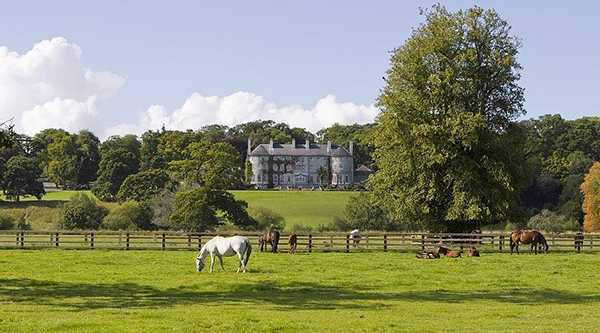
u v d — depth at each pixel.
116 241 46.41
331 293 25.17
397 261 36.62
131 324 17.14
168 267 32.88
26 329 16.30
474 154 48.16
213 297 23.73
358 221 73.94
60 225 76.56
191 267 32.94
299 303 22.28
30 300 22.61
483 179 47.31
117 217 76.00
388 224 73.31
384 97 47.84
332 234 43.91
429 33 48.12
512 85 48.00
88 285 26.69
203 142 74.81
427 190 47.84
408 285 27.48
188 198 69.81
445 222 49.62
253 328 16.91
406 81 48.31
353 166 182.50
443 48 47.41
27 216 87.69
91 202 80.00
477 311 20.62
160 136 159.12
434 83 46.66
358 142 193.75
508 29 48.50
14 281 27.67
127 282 27.47
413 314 19.91
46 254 39.81
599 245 44.09
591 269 33.28
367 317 19.05
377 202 50.66
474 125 44.44
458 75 47.19
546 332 16.52
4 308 20.34
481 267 33.88
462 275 30.67
